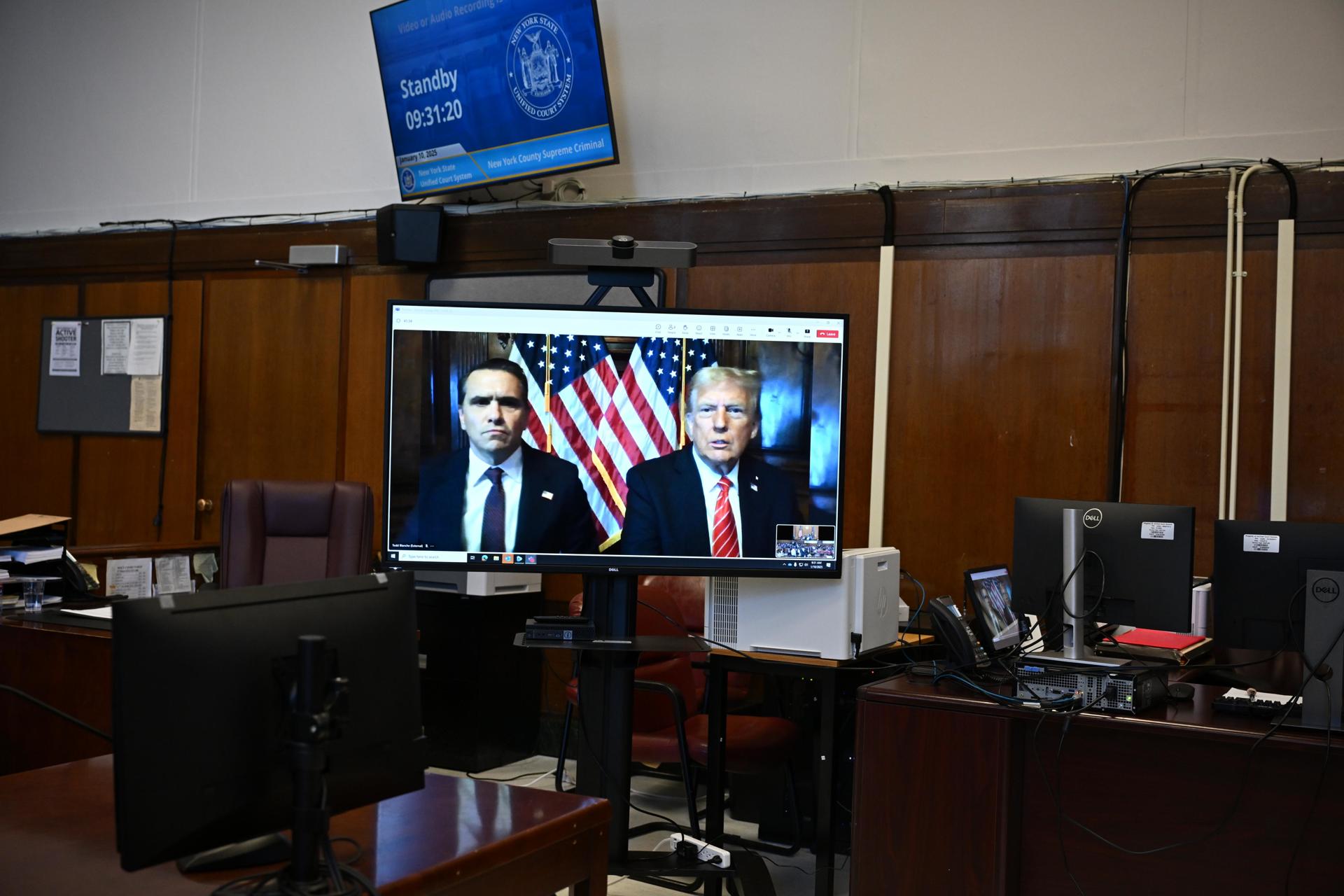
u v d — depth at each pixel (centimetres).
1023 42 442
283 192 604
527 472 285
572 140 480
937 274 444
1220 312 403
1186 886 251
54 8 674
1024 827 265
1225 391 398
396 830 162
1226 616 261
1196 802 250
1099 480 417
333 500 395
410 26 514
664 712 365
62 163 669
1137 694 245
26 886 135
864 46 469
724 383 290
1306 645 232
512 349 285
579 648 276
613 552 286
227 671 134
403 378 284
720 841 350
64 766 187
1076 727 261
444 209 534
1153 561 265
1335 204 389
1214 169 407
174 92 638
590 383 287
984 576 290
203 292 608
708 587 340
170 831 128
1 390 661
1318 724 229
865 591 324
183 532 607
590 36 466
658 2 506
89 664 328
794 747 367
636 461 288
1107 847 257
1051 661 255
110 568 421
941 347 443
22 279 660
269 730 137
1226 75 412
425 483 283
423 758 156
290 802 141
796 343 292
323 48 597
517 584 476
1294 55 403
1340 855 237
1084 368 421
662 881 310
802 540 291
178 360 612
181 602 132
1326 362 388
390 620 153
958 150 452
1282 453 390
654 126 506
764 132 486
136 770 126
